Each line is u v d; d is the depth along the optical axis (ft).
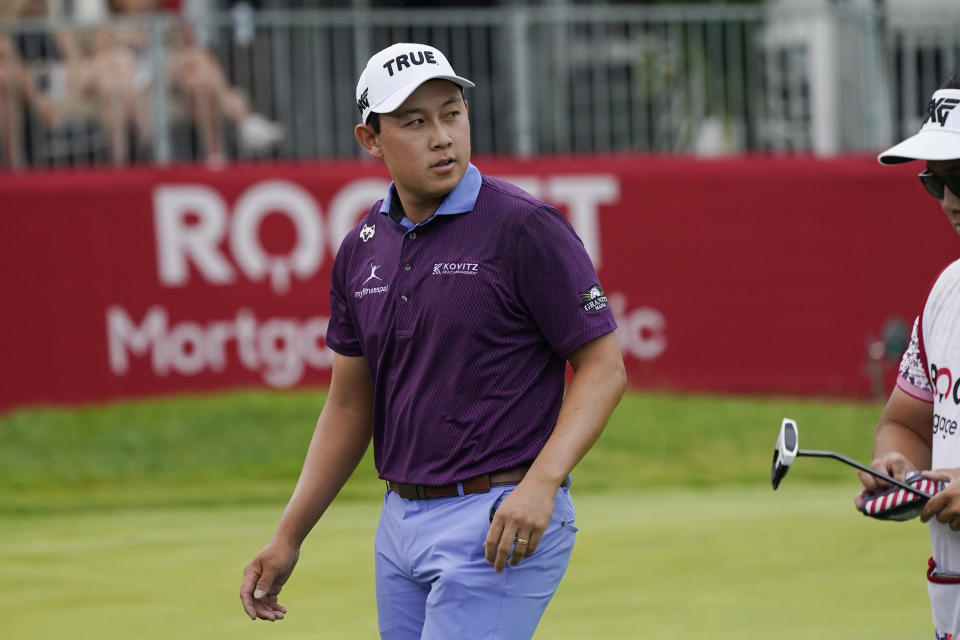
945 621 39.70
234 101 136.98
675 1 160.97
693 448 121.80
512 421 42.55
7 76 131.85
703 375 137.18
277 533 46.96
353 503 106.32
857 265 139.23
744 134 144.25
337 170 132.36
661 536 92.68
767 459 119.44
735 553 87.81
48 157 133.59
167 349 128.77
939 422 39.50
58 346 126.82
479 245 42.27
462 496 42.78
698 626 71.15
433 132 42.14
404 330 42.96
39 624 73.26
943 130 37.86
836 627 70.49
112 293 127.65
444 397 42.57
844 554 86.94
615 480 113.29
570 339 42.19
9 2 143.95
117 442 120.06
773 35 144.25
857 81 144.36
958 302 39.24
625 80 142.41
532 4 160.15
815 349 138.82
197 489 110.83
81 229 126.82
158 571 85.25
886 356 139.13
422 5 157.48
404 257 43.09
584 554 87.97
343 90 137.69
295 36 136.98
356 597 77.97
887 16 143.95
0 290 125.70
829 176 138.62
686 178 136.77
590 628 71.20
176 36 135.64
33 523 99.81
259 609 47.11
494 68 139.33
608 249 136.05
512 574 42.32
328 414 47.62
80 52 134.82
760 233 137.90
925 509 37.70
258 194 130.41
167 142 134.10
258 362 130.72
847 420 130.21
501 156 139.85
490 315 42.16
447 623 42.34
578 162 135.44
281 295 130.93
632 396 134.00
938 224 140.56
